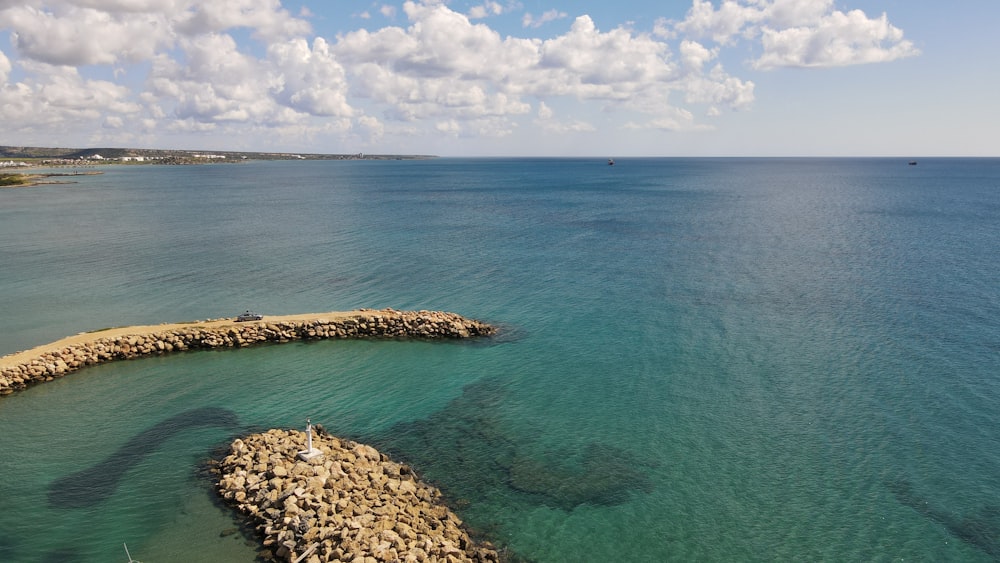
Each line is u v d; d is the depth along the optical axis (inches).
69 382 1768.0
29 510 1143.6
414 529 1047.6
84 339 1984.5
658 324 2239.2
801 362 1859.0
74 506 1155.3
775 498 1196.5
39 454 1355.8
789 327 2177.7
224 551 1019.3
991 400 1579.7
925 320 2213.3
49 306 2524.6
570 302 2536.9
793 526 1114.7
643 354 1955.0
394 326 2171.5
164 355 1988.2
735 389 1686.8
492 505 1174.3
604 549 1056.2
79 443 1406.3
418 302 2556.6
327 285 2847.0
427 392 1700.3
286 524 1048.2
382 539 996.6
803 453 1355.8
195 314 2412.6
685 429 1471.5
